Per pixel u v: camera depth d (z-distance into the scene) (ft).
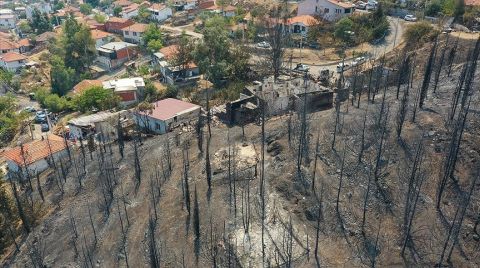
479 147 170.50
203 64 327.06
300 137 189.37
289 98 245.24
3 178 241.14
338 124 206.18
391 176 170.30
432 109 202.49
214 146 214.28
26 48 533.14
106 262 159.84
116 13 625.82
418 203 157.17
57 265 163.43
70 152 246.88
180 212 173.58
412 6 429.38
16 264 169.89
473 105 197.98
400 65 264.52
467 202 146.10
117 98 327.47
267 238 154.10
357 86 261.24
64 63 441.68
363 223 154.10
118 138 236.43
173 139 231.30
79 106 334.85
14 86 429.38
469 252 140.26
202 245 156.66
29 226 188.24
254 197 173.68
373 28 388.37
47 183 220.23
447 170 154.10
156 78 387.14
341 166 176.55
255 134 218.59
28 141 301.02
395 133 189.16
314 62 355.77
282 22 408.05
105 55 449.89
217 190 181.27
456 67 260.21
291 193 171.94
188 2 597.52
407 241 144.36
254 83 295.89
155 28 474.49
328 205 163.53
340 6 422.41
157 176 199.21
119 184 201.46
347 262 143.02
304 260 144.56
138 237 166.81
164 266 151.23
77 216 187.52
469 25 353.31
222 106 264.52
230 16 508.53
